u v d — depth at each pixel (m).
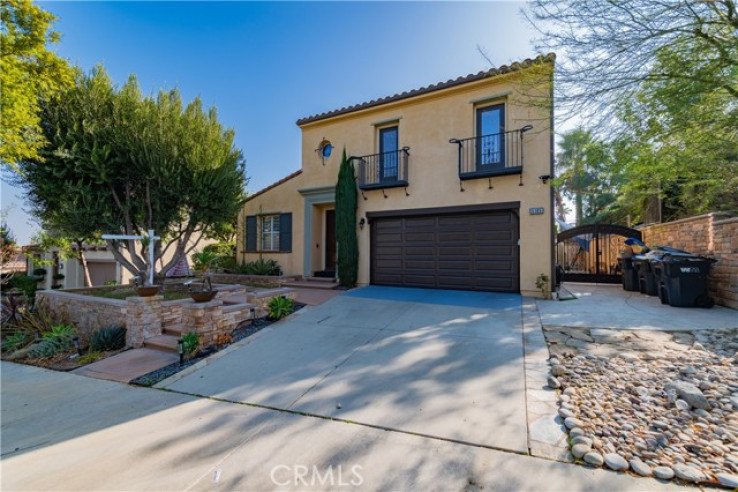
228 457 2.72
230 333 6.16
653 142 5.98
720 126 5.45
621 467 2.31
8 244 13.26
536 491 2.17
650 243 10.45
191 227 9.98
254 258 13.29
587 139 6.29
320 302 8.28
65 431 3.29
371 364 4.54
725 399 3.07
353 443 2.83
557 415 3.04
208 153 9.34
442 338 5.32
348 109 11.13
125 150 8.39
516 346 4.80
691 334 4.93
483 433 2.84
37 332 7.44
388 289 9.82
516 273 8.70
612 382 3.58
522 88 6.78
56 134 7.72
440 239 9.73
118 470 2.61
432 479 2.34
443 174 9.59
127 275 15.52
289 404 3.61
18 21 6.98
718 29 4.77
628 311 6.49
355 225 10.75
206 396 3.97
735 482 2.10
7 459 2.83
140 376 4.74
